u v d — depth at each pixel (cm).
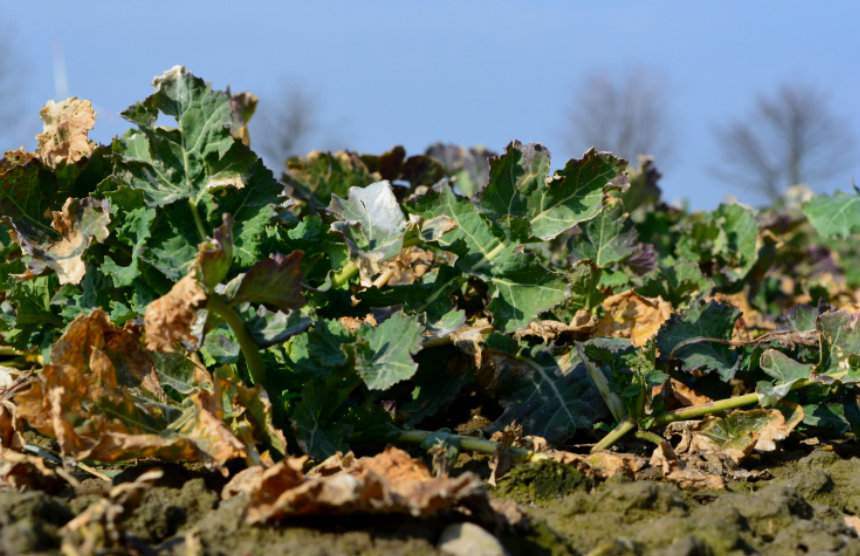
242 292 233
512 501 238
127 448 233
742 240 487
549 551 220
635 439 304
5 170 307
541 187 302
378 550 204
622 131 3809
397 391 304
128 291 285
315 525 214
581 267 347
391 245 279
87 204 283
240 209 279
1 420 264
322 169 455
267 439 254
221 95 280
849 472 292
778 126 3397
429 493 209
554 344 324
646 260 353
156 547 211
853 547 232
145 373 261
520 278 303
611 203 359
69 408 238
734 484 284
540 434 295
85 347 256
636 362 313
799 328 350
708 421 300
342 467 240
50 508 215
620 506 246
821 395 319
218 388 248
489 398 327
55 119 314
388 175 495
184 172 279
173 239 273
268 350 276
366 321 291
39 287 299
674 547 217
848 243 650
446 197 316
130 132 302
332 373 263
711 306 333
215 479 248
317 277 303
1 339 318
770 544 237
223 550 205
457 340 292
